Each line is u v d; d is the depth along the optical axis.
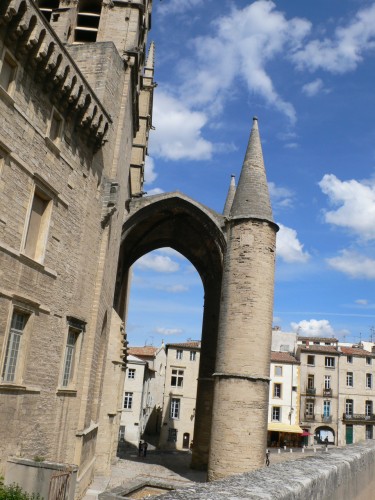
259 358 29.08
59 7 30.09
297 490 4.48
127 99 26.69
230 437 27.72
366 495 8.80
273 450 63.41
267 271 30.80
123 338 33.59
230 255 31.55
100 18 29.61
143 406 70.62
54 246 17.33
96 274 21.91
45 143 16.64
